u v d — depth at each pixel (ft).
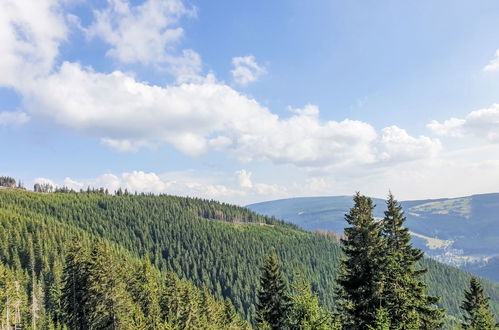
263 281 132.57
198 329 185.68
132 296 208.54
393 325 70.38
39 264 424.05
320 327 75.00
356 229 79.92
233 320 237.45
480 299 143.84
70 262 167.73
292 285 87.40
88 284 151.23
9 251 453.58
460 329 128.88
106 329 144.15
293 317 83.56
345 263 80.02
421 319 74.49
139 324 162.20
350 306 80.33
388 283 73.51
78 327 158.71
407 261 83.20
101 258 151.84
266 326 111.04
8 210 638.94
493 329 112.16
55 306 259.60
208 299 232.32
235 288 602.85
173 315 191.83
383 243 78.28
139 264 271.49
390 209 96.99
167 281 213.87
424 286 76.48
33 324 254.27
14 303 249.96
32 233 515.91
